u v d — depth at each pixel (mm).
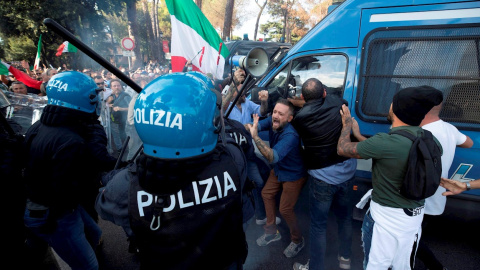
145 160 813
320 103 1887
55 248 1652
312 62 2764
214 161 898
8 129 1469
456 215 2365
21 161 1477
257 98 2797
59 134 1464
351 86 2533
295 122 1951
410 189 1362
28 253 1902
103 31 20062
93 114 1631
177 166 787
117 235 2900
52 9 15539
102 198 974
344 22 2531
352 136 2543
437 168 1376
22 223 1480
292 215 2342
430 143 1391
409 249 1541
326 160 1920
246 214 1107
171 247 832
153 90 818
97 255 2582
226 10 12609
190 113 786
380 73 2418
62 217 1585
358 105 2521
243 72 1966
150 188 806
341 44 2555
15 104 3475
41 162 1442
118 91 5230
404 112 1420
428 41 2229
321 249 2068
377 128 2475
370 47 2436
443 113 2250
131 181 863
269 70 3133
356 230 2881
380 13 2369
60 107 1479
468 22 2084
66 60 18953
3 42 19000
